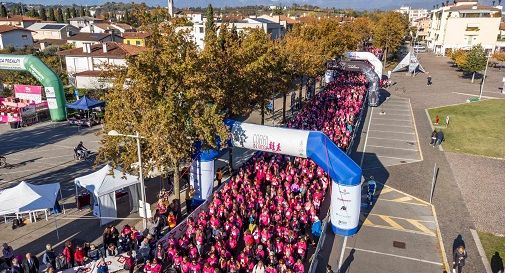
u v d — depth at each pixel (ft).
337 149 62.23
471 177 87.61
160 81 62.44
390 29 277.44
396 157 100.22
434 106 157.89
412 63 237.45
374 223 68.23
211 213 62.34
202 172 73.56
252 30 115.44
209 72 70.59
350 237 63.87
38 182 86.58
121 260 54.90
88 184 68.44
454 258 54.39
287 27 333.01
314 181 72.84
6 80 177.88
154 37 67.56
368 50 343.87
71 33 333.21
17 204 61.67
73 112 148.36
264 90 100.89
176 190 71.72
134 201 73.46
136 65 61.67
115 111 65.92
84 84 177.47
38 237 64.39
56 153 105.60
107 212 68.49
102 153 68.18
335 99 143.23
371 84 155.43
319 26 195.93
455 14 330.34
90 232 66.18
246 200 65.67
